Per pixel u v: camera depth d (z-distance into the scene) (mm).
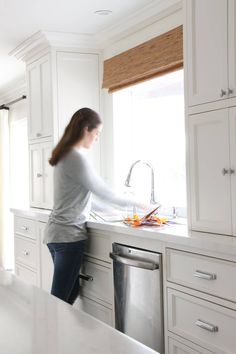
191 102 2289
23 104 5590
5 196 6031
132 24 3348
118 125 3740
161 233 2236
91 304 2967
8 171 6070
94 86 3852
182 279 2150
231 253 1819
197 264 2049
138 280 2439
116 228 2596
